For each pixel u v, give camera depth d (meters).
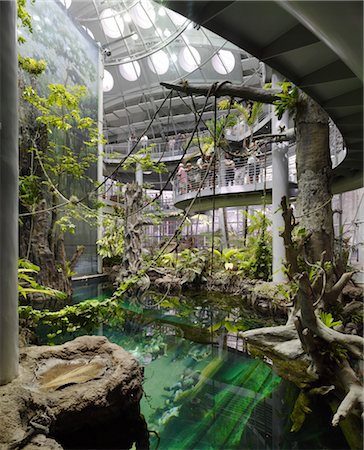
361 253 8.81
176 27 14.63
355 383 3.28
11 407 1.88
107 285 11.33
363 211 9.05
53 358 3.07
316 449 2.79
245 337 5.20
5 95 2.25
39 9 9.96
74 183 11.06
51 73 10.35
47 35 10.26
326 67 3.84
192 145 14.84
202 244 19.00
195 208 13.93
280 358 4.53
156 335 6.15
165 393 3.84
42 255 7.68
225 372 4.43
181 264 10.91
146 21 14.89
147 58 16.58
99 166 12.95
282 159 8.35
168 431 3.06
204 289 10.06
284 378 4.02
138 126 21.31
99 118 13.22
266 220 10.08
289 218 4.23
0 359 2.18
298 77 4.05
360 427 2.91
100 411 2.55
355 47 1.76
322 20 1.73
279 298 7.03
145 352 5.24
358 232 9.24
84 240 12.06
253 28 3.30
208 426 3.14
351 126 4.91
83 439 2.54
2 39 2.23
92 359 3.14
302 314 3.68
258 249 9.48
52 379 2.71
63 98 7.42
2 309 2.21
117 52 16.91
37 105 7.44
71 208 8.70
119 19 15.12
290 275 4.59
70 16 11.49
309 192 5.94
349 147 5.80
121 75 17.81
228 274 10.01
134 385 2.88
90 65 12.71
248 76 16.41
